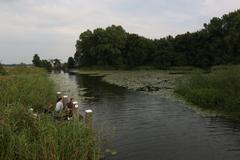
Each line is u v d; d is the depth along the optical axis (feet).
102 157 46.57
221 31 304.71
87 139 40.83
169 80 177.47
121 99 106.32
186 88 110.73
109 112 81.92
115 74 277.85
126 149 50.47
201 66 307.58
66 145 37.88
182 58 323.78
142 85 155.43
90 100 105.09
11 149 35.70
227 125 64.18
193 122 67.67
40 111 67.67
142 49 360.69
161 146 51.90
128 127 64.59
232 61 274.77
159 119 71.77
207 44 306.96
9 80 84.07
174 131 60.85
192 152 48.88
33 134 40.14
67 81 200.44
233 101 76.79
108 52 376.27
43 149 35.68
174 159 46.19
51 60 468.75
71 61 469.16
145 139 55.83
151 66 347.56
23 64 231.30
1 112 42.16
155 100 101.24
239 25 283.79
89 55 407.44
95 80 207.10
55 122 44.68
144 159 46.34
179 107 86.17
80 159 37.76
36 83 94.22
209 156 47.03
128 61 371.15
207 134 58.18
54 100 81.76
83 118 60.59
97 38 388.16
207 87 102.32
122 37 370.53
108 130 61.77
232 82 87.10
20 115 43.01
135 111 82.69
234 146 51.19
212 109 81.41
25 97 71.77
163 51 335.88
